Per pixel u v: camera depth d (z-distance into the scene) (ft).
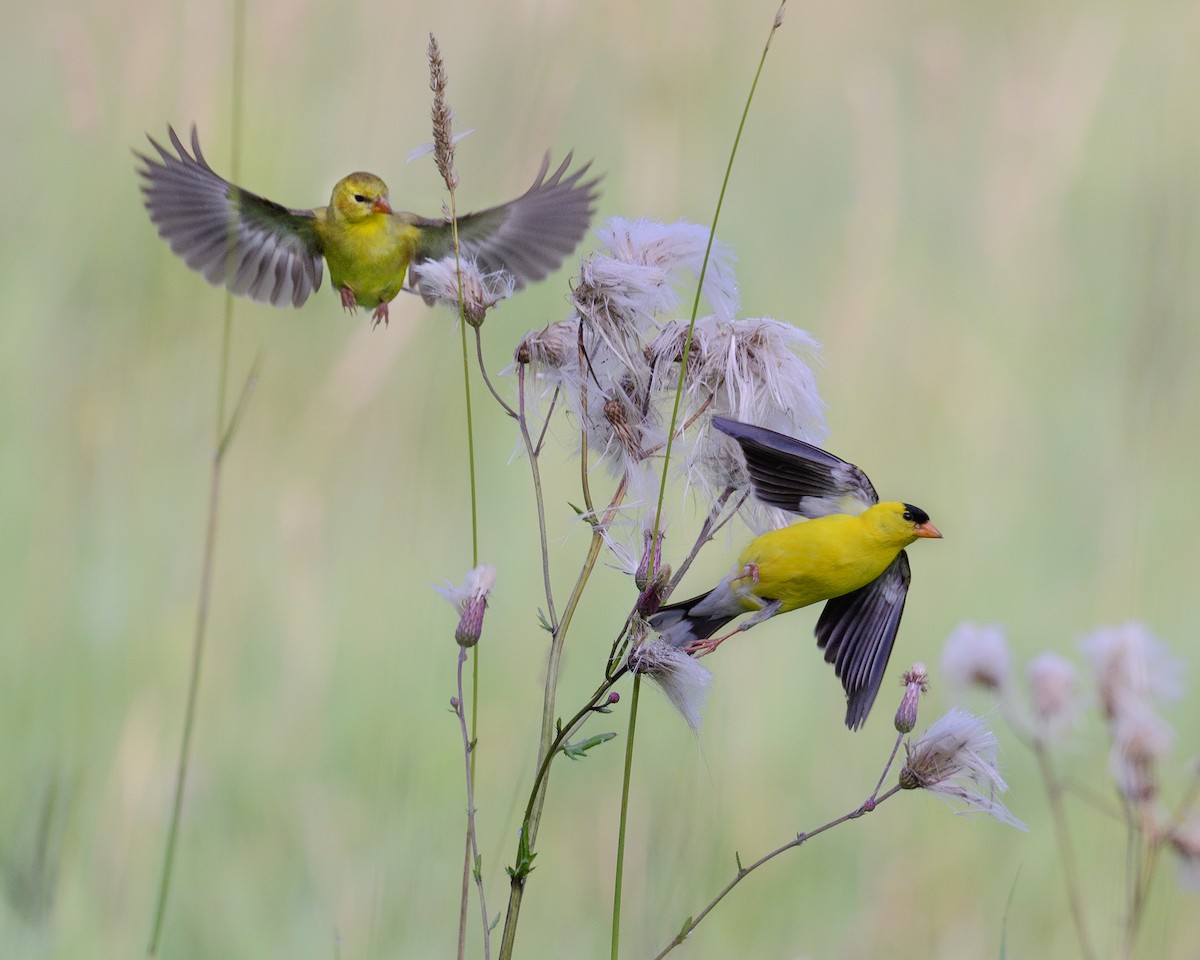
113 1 43.98
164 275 38.75
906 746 16.84
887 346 41.11
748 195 47.06
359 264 22.62
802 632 31.73
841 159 49.03
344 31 45.11
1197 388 36.58
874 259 42.09
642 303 18.08
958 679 20.68
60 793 25.23
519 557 33.17
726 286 18.95
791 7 54.13
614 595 32.58
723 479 18.15
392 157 43.11
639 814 26.48
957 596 34.76
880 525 18.28
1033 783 28.17
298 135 42.60
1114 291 43.14
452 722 28.96
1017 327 42.83
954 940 25.64
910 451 38.88
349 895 24.59
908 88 53.21
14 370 36.65
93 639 30.19
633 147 42.68
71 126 40.01
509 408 17.85
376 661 29.99
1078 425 39.58
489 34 43.70
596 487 34.12
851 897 26.53
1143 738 19.45
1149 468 35.27
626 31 45.68
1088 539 35.96
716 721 28.96
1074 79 45.80
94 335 37.81
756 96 51.31
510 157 42.50
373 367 35.63
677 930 24.20
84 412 34.91
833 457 17.79
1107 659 20.02
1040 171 44.88
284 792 27.27
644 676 16.25
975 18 55.83
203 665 30.09
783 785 28.60
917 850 27.32
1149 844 19.34
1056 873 26.94
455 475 34.94
